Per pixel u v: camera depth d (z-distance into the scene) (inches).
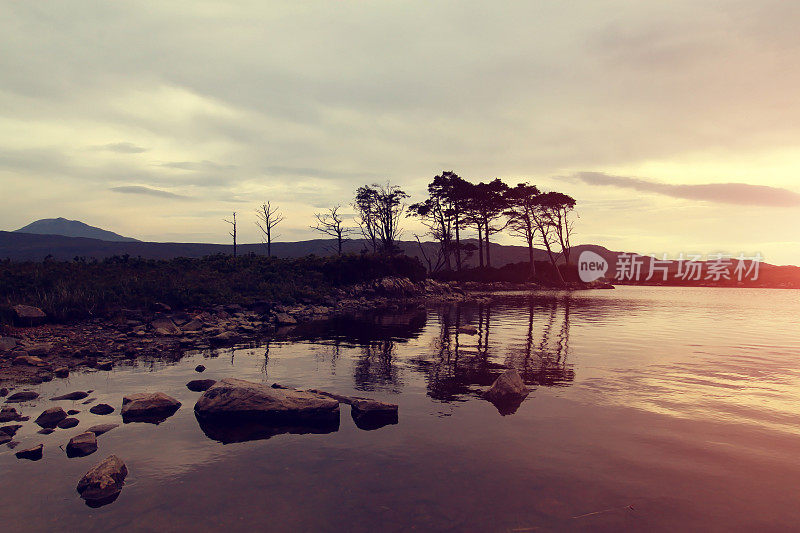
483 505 174.2
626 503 176.4
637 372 408.8
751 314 1076.5
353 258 1462.8
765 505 176.1
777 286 3348.9
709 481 196.4
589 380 376.8
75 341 524.1
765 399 323.3
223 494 183.5
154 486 190.7
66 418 273.9
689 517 166.4
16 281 721.6
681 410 296.2
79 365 423.5
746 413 291.3
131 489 187.8
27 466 208.4
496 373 400.2
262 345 543.8
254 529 157.2
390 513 168.2
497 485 191.0
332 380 371.6
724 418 281.0
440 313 977.5
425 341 581.0
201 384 346.9
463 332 670.5
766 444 238.8
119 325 618.5
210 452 226.8
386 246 2417.6
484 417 280.5
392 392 337.4
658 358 478.6
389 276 1464.1
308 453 225.3
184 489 187.8
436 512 169.0
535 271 2773.1
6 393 327.6
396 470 205.8
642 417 281.9
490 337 622.8
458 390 343.3
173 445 235.6
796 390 348.5
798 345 581.0
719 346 566.9
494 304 1282.0
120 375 385.4
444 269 2586.1
